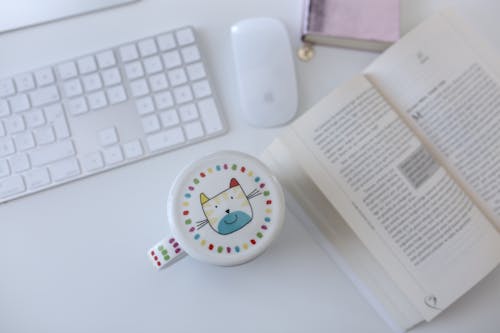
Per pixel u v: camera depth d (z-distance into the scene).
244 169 0.40
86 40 0.47
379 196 0.43
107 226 0.44
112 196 0.45
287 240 0.45
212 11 0.48
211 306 0.43
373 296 0.43
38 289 0.43
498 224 0.44
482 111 0.45
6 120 0.44
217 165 0.39
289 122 0.46
